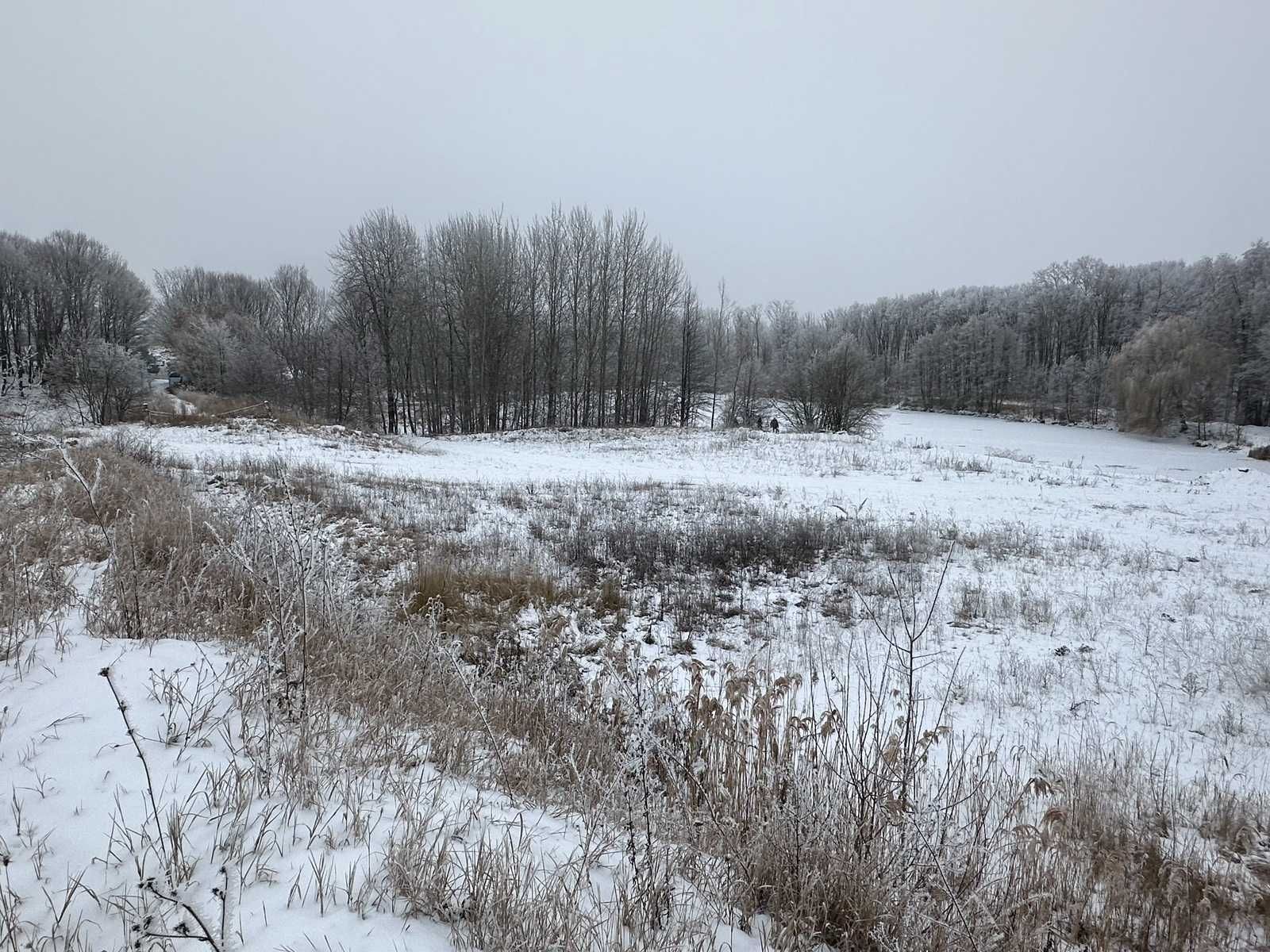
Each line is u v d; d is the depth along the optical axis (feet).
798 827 9.10
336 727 11.06
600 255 168.35
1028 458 94.22
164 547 20.12
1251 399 201.16
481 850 7.78
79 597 14.60
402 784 9.71
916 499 61.00
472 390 156.66
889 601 32.83
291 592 12.48
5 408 53.93
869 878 8.91
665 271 170.60
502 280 157.79
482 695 15.84
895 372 294.46
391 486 54.85
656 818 9.82
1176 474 82.94
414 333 158.81
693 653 25.26
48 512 22.59
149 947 5.98
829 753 14.38
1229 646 27.32
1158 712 22.39
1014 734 20.43
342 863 7.60
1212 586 36.04
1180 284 265.34
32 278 172.35
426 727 12.84
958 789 11.74
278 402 131.34
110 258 199.82
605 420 167.53
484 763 11.99
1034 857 10.83
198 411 103.40
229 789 8.48
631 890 8.21
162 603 15.10
